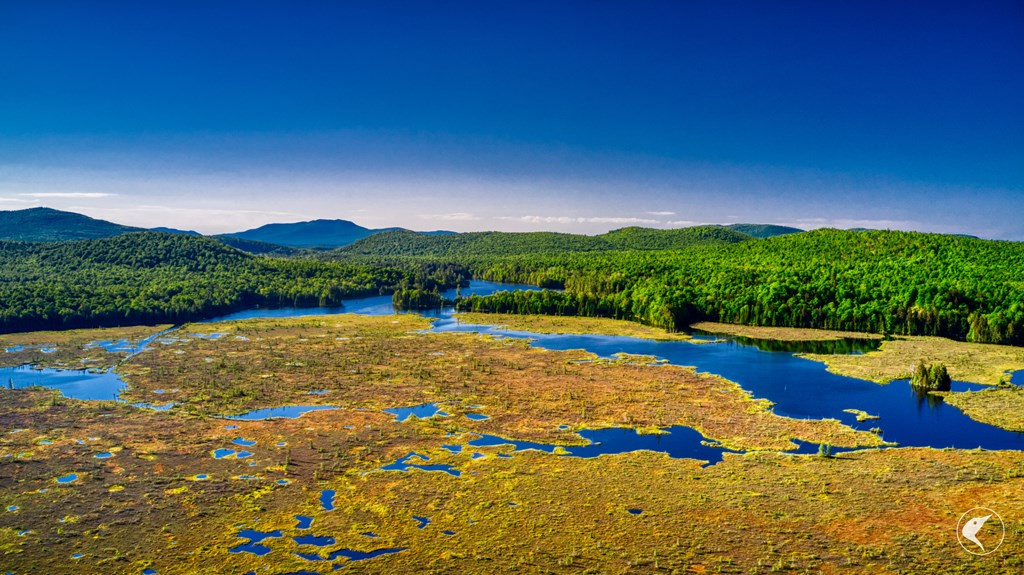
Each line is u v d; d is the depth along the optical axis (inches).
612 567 3462.1
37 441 5344.5
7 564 3506.4
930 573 3348.9
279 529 3907.5
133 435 5502.0
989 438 5467.5
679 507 4128.9
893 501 4168.3
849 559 3496.6
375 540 3767.2
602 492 4367.6
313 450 5177.2
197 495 4350.4
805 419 5969.5
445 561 3540.8
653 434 5575.8
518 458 5004.9
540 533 3823.8
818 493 4308.6
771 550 3599.9
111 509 4141.2
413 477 4648.1
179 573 3437.5
